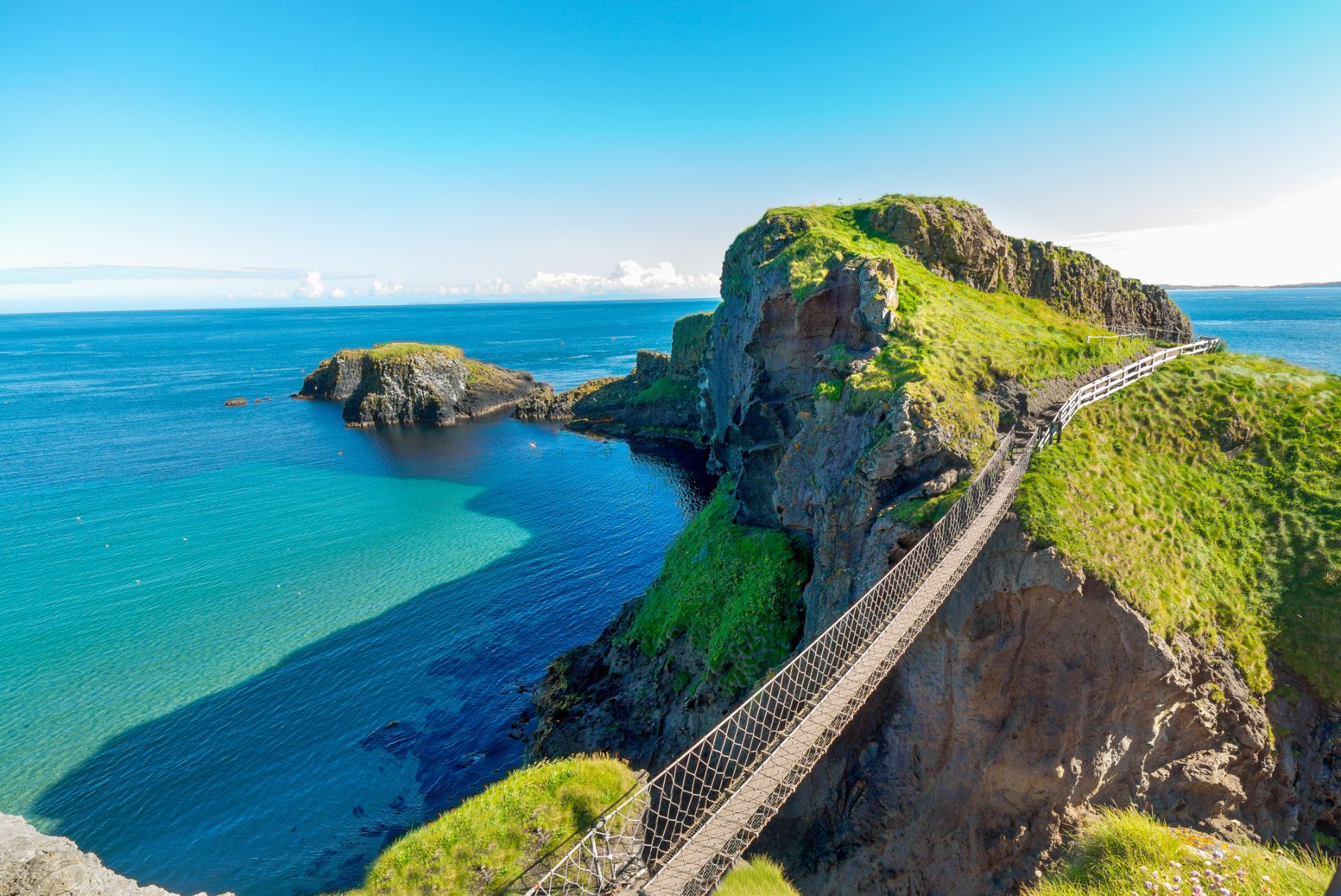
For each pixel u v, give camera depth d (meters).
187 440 101.88
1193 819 23.52
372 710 37.44
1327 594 25.03
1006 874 23.00
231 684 39.38
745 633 33.09
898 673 25.41
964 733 23.61
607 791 19.94
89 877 14.36
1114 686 22.59
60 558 56.69
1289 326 191.38
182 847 28.45
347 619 47.00
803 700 18.75
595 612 48.31
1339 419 30.88
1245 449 31.09
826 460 33.19
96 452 94.56
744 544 39.34
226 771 32.66
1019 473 25.58
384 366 116.62
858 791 25.28
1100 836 14.91
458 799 31.38
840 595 27.95
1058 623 22.98
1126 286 51.84
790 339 42.06
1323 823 23.08
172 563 55.88
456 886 17.47
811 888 24.75
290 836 29.20
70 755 33.50
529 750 34.22
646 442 100.69
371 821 30.08
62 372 192.25
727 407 58.88
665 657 36.38
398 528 64.38
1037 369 33.75
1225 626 24.61
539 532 63.53
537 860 17.86
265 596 50.25
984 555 23.70
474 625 46.34
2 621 46.09
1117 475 28.28
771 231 48.62
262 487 77.88
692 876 13.38
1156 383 34.56
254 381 167.25
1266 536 27.56
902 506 26.52
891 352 34.03
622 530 64.38
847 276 38.59
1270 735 23.45
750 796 15.00
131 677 39.91
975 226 47.16
